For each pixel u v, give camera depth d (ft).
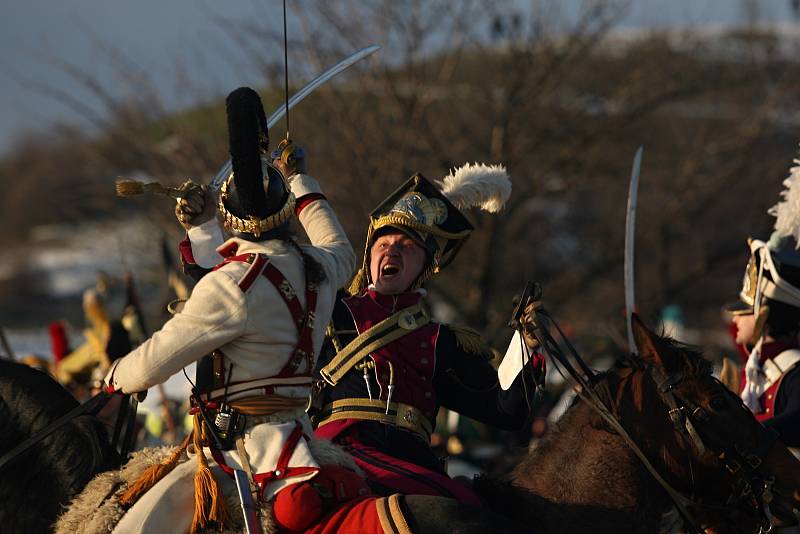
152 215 188.65
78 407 52.31
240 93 50.34
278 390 50.39
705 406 54.19
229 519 49.83
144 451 53.57
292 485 49.29
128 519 50.11
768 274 77.15
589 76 206.28
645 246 211.00
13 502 54.90
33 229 403.75
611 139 206.39
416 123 184.65
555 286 201.05
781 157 216.33
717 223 229.04
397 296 62.08
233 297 48.93
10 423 56.59
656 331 59.57
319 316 51.88
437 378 61.00
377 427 58.49
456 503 49.73
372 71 184.03
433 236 62.44
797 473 53.98
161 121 194.29
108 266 224.74
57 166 232.73
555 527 53.78
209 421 50.52
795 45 217.97
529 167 204.54
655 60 207.21
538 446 56.54
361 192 175.42
